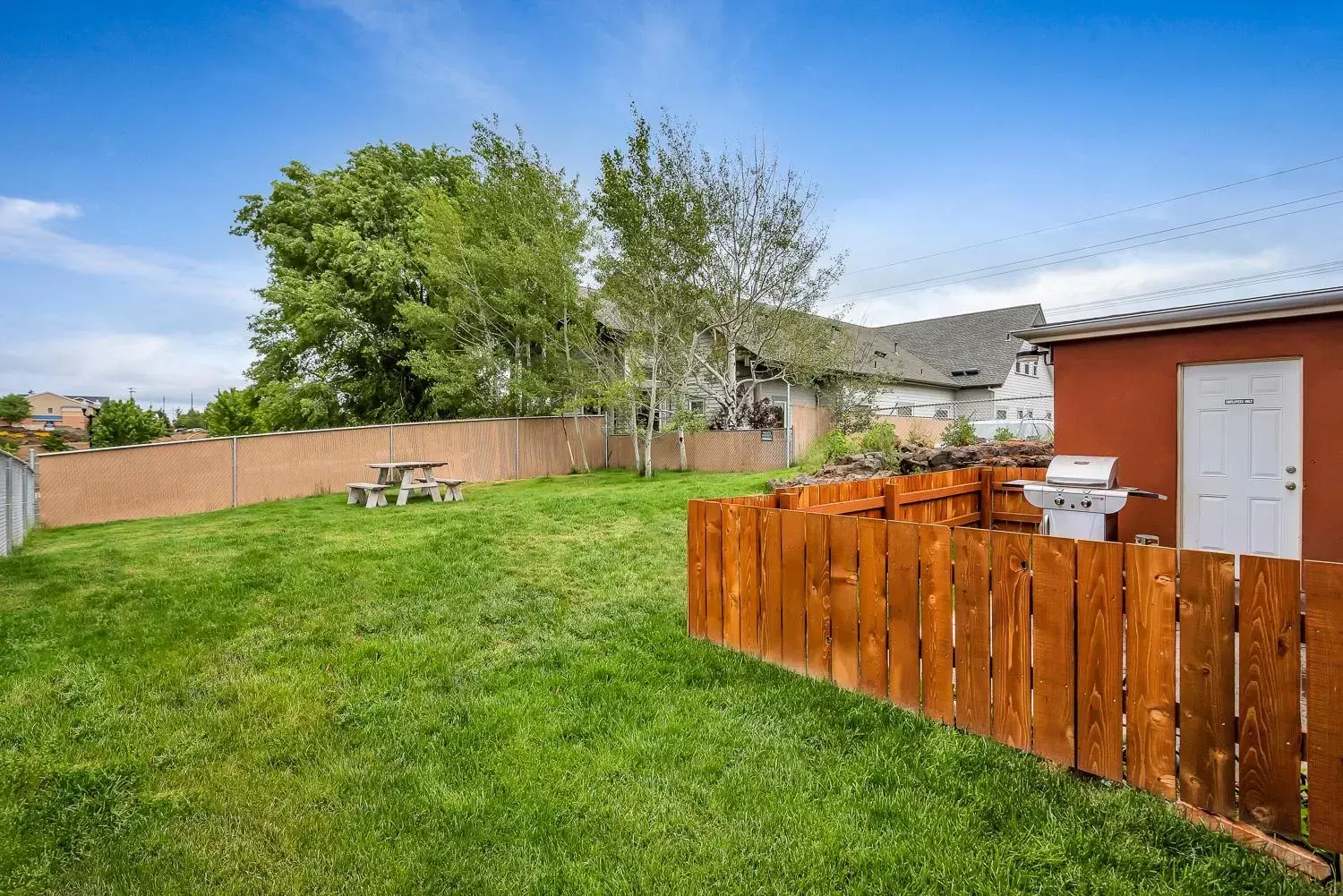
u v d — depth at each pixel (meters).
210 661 3.84
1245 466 5.53
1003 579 2.58
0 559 7.04
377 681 3.49
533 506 9.88
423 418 21.47
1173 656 2.15
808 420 16.22
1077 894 1.78
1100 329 6.10
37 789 2.48
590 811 2.26
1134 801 2.17
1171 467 5.89
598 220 14.70
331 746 2.80
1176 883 1.80
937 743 2.61
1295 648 1.92
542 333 16.72
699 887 1.87
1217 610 2.05
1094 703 2.34
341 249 19.14
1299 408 5.25
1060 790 2.26
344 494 13.89
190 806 2.36
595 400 15.48
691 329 14.91
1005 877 1.85
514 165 15.83
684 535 7.33
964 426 14.08
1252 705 2.00
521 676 3.52
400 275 19.25
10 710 3.17
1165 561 2.15
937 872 1.89
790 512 3.46
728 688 3.26
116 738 2.89
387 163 21.56
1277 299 5.15
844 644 3.20
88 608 4.99
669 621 4.39
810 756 2.57
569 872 1.95
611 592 5.19
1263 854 1.90
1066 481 5.09
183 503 12.16
